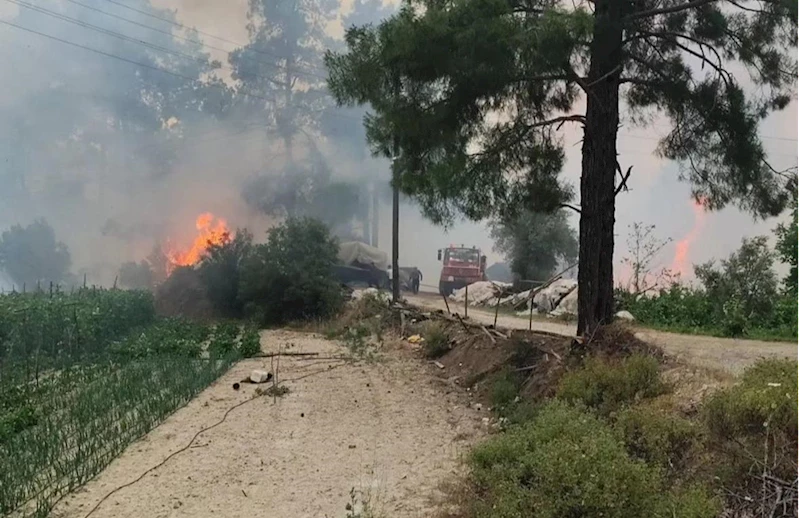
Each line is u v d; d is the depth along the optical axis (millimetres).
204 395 11477
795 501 5051
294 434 9164
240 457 8133
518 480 5750
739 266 18250
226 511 6477
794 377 6273
